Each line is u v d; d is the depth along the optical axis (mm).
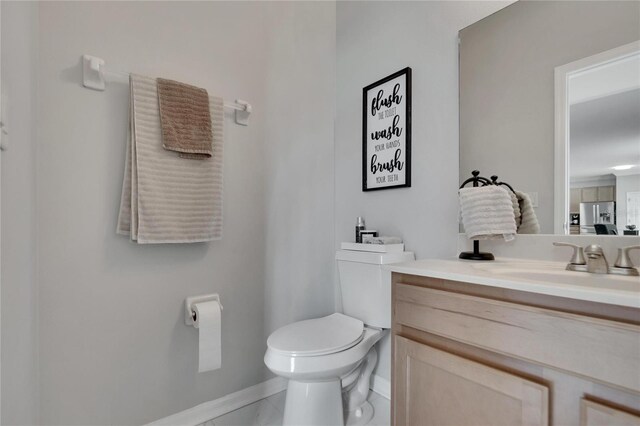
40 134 1088
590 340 625
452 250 1382
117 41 1243
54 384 1111
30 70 1029
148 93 1249
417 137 1535
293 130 1804
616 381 593
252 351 1611
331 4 2000
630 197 946
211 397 1472
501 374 753
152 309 1321
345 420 1419
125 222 1224
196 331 1431
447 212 1404
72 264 1149
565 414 663
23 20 979
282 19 1770
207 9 1491
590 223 1022
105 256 1218
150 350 1312
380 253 1463
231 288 1546
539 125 1139
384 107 1687
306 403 1233
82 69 1171
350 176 1906
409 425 965
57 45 1123
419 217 1522
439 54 1441
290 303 1769
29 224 1019
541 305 713
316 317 1876
